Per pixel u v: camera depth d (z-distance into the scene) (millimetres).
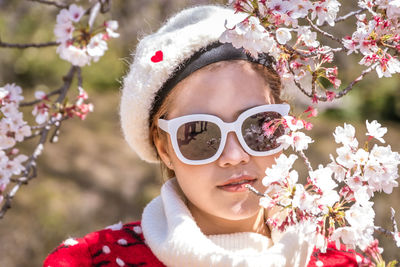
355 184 1178
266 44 1130
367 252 1262
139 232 1564
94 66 11922
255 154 1337
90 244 1496
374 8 1366
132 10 5102
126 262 1457
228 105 1347
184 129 1354
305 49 1367
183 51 1365
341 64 4039
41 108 1961
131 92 1497
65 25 1763
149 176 8336
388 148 1181
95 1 2143
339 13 3174
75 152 9039
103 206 7312
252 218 1479
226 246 1436
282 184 1132
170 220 1414
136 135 1567
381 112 9633
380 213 5656
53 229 6406
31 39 8727
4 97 1742
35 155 1895
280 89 1466
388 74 1254
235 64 1364
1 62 10773
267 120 1349
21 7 7363
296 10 1188
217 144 1333
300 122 1231
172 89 1403
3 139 1720
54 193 7305
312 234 1145
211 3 1812
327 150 8211
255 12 1150
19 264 5738
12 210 6574
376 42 1270
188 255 1299
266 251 1313
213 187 1362
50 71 11086
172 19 1604
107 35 1810
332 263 1520
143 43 1532
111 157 9031
